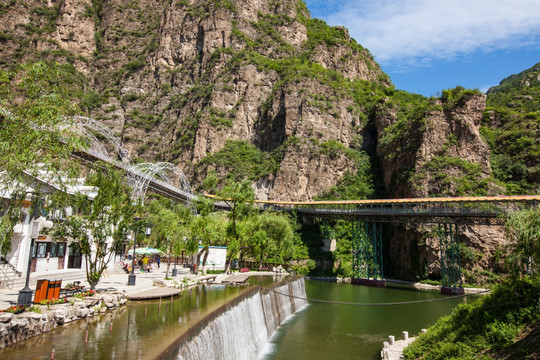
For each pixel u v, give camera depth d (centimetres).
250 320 2622
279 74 15875
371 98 15112
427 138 9706
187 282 3756
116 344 1488
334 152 12756
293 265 8781
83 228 2414
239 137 14775
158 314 2075
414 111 11750
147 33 19950
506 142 10456
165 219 4934
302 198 12200
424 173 9144
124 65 19012
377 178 12281
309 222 10169
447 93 10325
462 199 6688
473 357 1845
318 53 16962
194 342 1634
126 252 5522
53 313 1753
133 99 17800
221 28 17638
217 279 4144
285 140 13538
